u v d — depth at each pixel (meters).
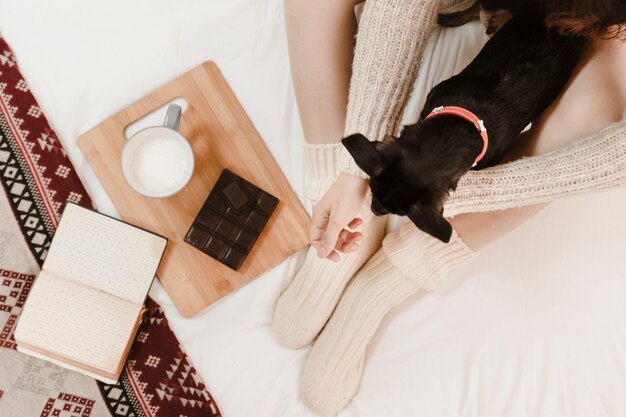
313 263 1.04
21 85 1.09
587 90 0.83
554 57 0.87
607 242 1.08
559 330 1.04
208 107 1.10
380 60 0.78
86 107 1.10
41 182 1.08
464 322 1.05
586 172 0.79
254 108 1.13
